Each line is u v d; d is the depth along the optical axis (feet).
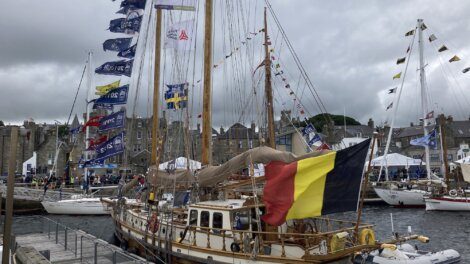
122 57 85.05
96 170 189.26
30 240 52.34
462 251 65.16
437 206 116.57
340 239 33.14
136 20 82.23
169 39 57.36
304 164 31.19
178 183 45.14
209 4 51.21
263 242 35.70
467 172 115.14
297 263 32.81
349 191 30.89
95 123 103.40
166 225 44.16
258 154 34.27
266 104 76.89
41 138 259.39
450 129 251.19
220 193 45.16
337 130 268.82
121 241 59.57
